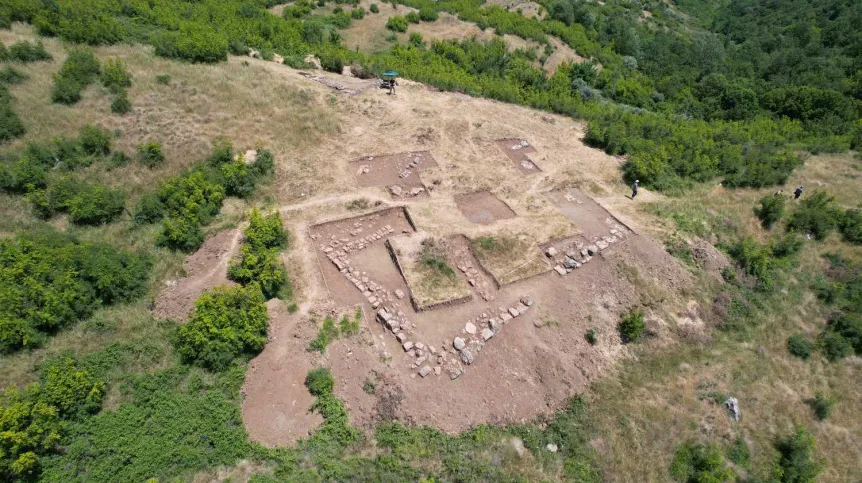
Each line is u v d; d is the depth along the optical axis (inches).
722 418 727.1
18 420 525.3
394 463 598.9
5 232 782.5
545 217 1010.1
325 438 613.9
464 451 633.0
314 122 1194.6
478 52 2012.8
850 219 1102.4
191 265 816.9
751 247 994.7
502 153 1209.4
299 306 764.0
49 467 534.9
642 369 781.3
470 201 1044.5
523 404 709.3
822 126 1679.4
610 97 1978.3
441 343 757.3
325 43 1905.8
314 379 656.4
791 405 773.3
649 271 932.0
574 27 2751.0
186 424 594.2
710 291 927.7
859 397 807.7
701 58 2551.7
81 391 584.1
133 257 776.3
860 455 729.6
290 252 858.1
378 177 1079.6
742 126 1649.9
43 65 1127.6
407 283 823.7
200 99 1155.3
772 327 896.3
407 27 2351.1
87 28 1288.1
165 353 668.7
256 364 684.7
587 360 776.9
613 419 697.0
